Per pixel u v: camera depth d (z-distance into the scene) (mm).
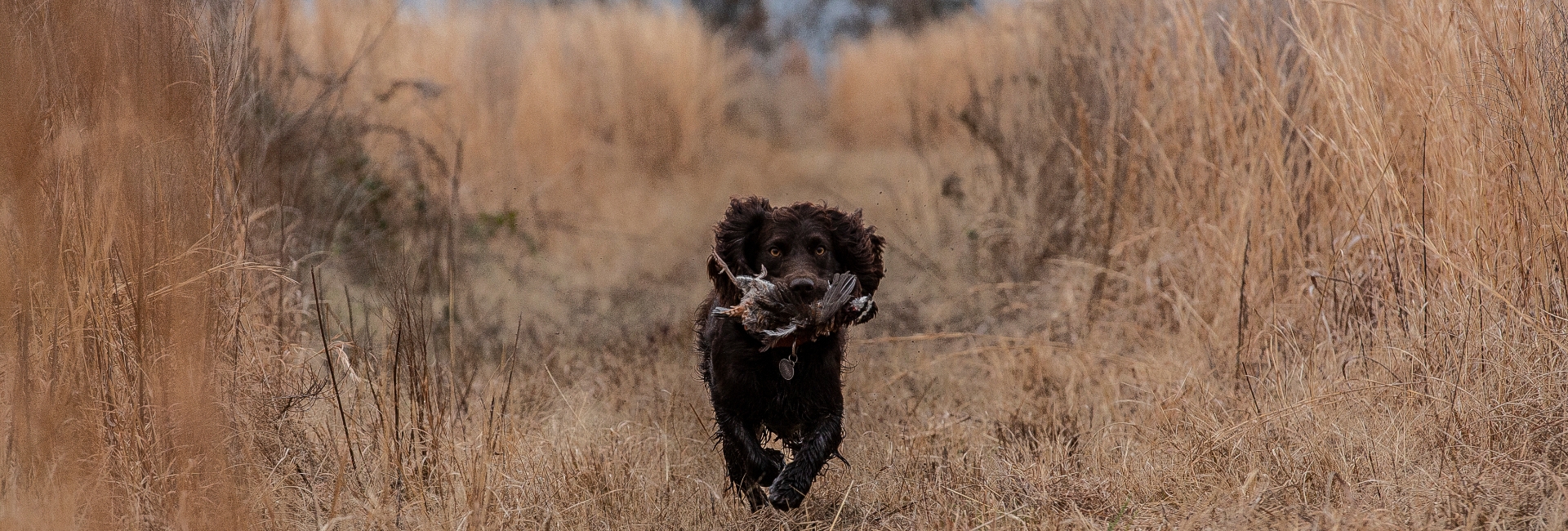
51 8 3516
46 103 3537
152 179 3664
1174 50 6531
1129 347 6148
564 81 14117
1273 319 5039
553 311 7980
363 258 7348
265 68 6379
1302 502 3676
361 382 4246
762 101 21469
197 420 3559
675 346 6391
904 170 14234
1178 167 6438
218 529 3449
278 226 5668
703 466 4809
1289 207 5391
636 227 12344
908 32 21156
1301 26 5090
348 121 8227
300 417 4297
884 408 5340
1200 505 3723
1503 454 3668
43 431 3355
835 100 21188
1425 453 3889
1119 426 4863
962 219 9117
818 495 4457
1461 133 4406
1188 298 5910
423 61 11961
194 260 3758
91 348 3590
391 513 3727
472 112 12227
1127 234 6699
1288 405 4410
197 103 3896
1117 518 3629
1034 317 6812
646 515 4125
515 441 4211
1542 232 4145
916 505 4051
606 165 14891
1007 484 4148
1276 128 5445
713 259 4434
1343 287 5082
